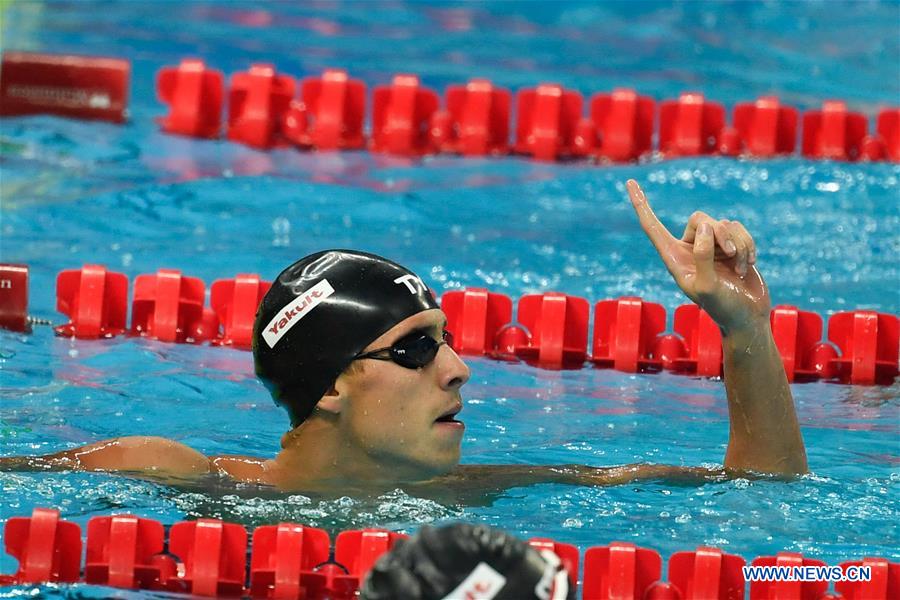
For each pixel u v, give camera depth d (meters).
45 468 11.95
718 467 12.89
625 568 10.29
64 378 15.69
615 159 26.59
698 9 41.34
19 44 33.88
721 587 10.27
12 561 10.68
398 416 11.23
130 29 36.66
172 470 11.95
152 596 10.21
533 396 16.03
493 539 5.41
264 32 37.41
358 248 20.95
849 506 12.03
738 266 11.38
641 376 17.06
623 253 21.19
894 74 34.78
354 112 27.28
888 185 24.66
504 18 40.47
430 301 11.42
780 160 26.05
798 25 39.66
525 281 19.84
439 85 32.44
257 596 10.34
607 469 12.72
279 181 24.31
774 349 11.74
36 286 18.83
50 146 25.84
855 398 16.30
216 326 17.81
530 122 27.08
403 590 5.32
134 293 17.89
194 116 27.47
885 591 10.21
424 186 24.52
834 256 21.14
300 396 11.38
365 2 42.06
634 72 34.31
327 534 10.50
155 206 22.64
